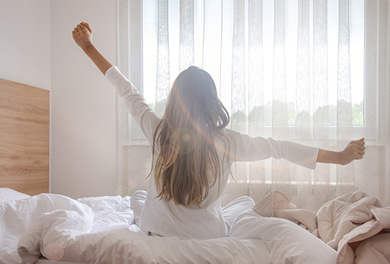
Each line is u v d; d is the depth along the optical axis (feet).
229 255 3.08
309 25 8.75
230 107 8.95
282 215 4.28
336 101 8.77
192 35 8.90
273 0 9.06
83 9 9.66
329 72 8.87
